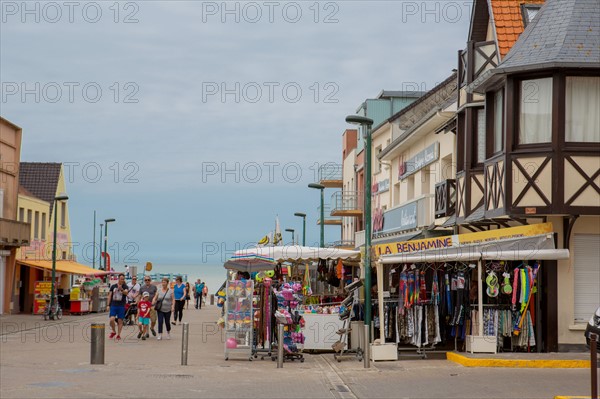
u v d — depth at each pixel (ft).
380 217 153.07
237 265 90.43
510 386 54.60
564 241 72.38
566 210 70.33
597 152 70.64
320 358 77.15
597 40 71.56
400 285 72.18
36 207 199.52
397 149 142.51
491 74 73.72
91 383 54.70
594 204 70.33
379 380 58.95
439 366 67.36
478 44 86.07
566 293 72.13
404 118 156.66
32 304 190.39
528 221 74.95
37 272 196.65
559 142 70.74
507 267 72.90
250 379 59.21
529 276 69.72
